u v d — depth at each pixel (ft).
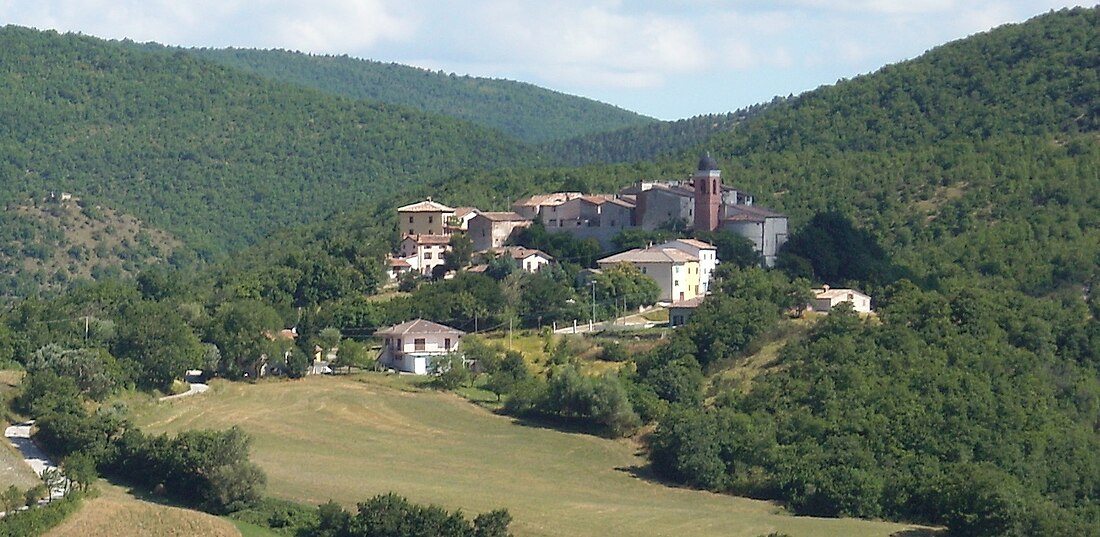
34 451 540.93
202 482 497.87
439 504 498.28
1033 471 547.08
